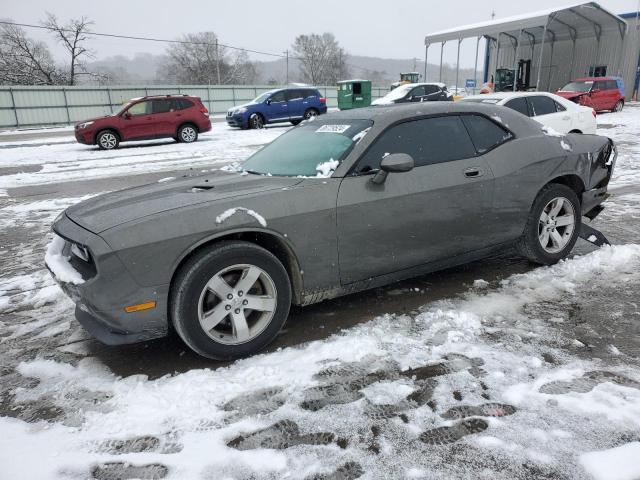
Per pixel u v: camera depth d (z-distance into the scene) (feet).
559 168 13.39
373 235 10.73
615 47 100.22
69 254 9.95
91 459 7.09
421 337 10.25
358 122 11.73
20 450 7.32
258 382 8.85
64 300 13.21
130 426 7.80
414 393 8.34
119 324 8.83
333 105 152.35
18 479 6.73
